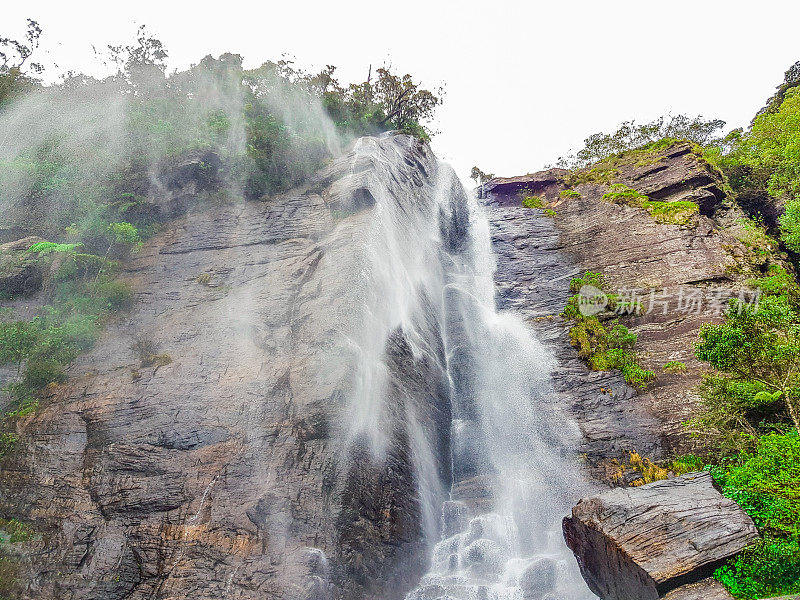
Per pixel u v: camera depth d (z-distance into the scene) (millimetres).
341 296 17219
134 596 11273
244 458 13430
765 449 12352
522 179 37688
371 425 14992
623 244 26891
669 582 10578
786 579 10305
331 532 12328
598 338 21953
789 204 22562
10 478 13164
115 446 13695
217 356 16141
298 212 22438
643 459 16906
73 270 19391
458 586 13938
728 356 13664
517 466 18391
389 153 28031
